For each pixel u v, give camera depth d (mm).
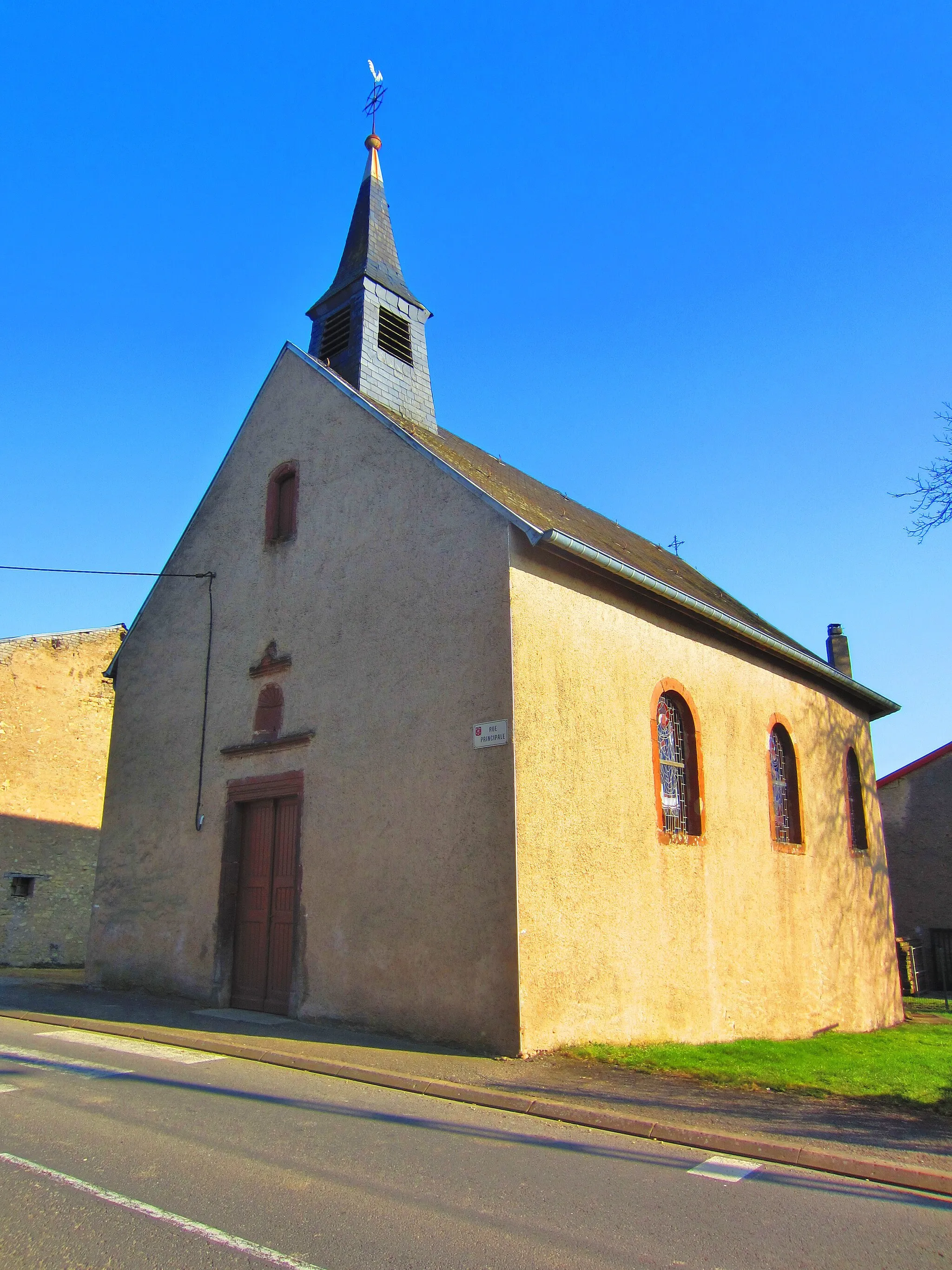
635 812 10383
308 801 10680
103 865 13406
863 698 17609
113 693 20656
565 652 9734
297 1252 3807
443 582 9836
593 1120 6168
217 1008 11039
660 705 11539
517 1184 4793
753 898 12469
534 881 8633
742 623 12844
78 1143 5184
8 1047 8203
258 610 12211
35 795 18922
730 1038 11297
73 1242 3838
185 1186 4547
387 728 9984
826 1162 5336
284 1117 5938
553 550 9500
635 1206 4535
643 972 9961
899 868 25672
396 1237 4000
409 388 14898
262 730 11594
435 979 8867
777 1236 4215
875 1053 10648
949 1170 5168
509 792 8664
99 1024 9656
